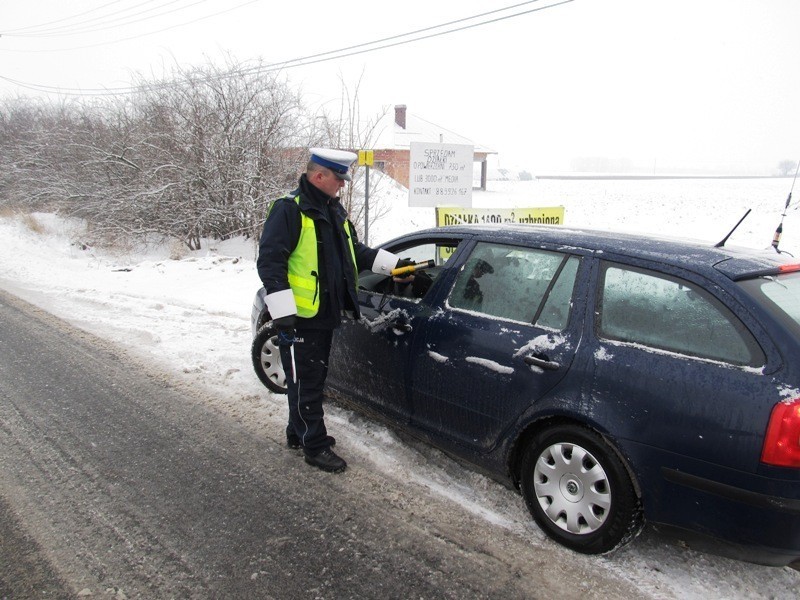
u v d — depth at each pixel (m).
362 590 2.57
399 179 34.66
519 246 3.25
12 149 19.41
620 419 2.59
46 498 3.25
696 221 22.92
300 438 3.57
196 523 3.03
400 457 3.74
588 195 39.75
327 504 3.23
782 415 2.21
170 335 6.33
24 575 2.62
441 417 3.40
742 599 2.54
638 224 22.33
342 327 4.00
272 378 4.72
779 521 2.25
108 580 2.60
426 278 3.82
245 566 2.71
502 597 2.55
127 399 4.62
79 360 5.51
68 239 14.32
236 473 3.54
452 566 2.74
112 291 8.70
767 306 2.42
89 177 14.07
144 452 3.78
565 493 2.83
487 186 54.34
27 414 4.33
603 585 2.62
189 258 11.20
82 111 15.93
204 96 12.33
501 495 3.34
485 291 3.31
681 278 2.64
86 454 3.75
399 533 2.98
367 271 4.14
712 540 2.45
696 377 2.43
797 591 2.60
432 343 3.40
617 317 2.76
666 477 2.49
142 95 13.52
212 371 5.25
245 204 12.05
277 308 3.12
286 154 12.41
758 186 54.31
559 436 2.83
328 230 3.31
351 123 11.45
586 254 2.96
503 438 3.07
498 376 3.04
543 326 2.97
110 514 3.10
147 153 12.80
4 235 14.33
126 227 12.59
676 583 2.64
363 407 3.99
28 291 8.69
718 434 2.34
